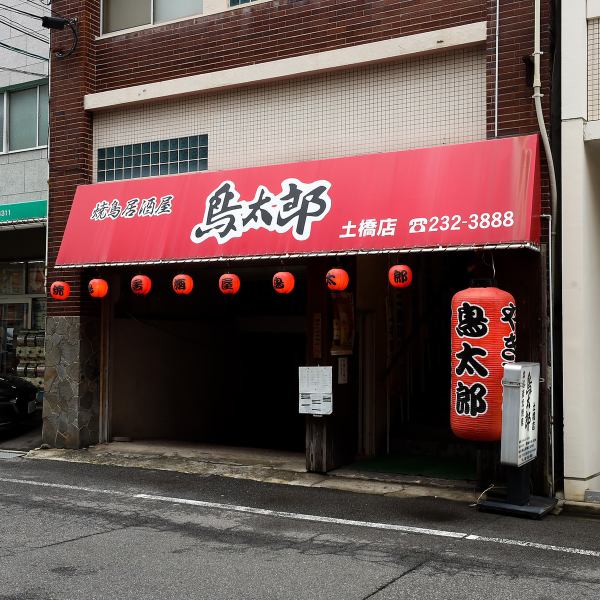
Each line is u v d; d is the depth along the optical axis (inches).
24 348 585.0
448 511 300.2
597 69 320.2
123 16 457.4
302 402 378.3
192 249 377.7
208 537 259.6
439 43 350.6
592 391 320.5
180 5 438.6
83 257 412.8
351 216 339.0
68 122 456.1
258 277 532.1
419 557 236.4
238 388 610.9
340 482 356.2
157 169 435.8
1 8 531.2
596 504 296.0
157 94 429.4
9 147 527.8
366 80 374.9
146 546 246.8
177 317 530.3
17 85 522.9
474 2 350.0
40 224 492.4
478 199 312.7
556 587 209.0
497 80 334.6
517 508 291.9
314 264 382.9
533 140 312.8
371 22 373.4
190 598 198.7
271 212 362.0
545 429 313.6
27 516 287.3
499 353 297.6
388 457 416.5
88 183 452.8
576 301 308.5
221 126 416.5
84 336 443.5
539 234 312.0
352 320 402.6
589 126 313.4
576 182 312.3
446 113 354.3
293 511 299.6
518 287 321.1
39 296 596.7
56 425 444.5
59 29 461.7
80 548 243.6
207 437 565.9
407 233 322.7
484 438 300.0
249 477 367.2
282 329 582.6
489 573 220.8
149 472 380.2
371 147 371.9
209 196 385.1
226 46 414.0
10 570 219.6
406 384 476.1
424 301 514.6
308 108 390.3
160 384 510.6
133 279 398.9
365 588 207.0
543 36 325.7
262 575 217.6
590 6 319.9
